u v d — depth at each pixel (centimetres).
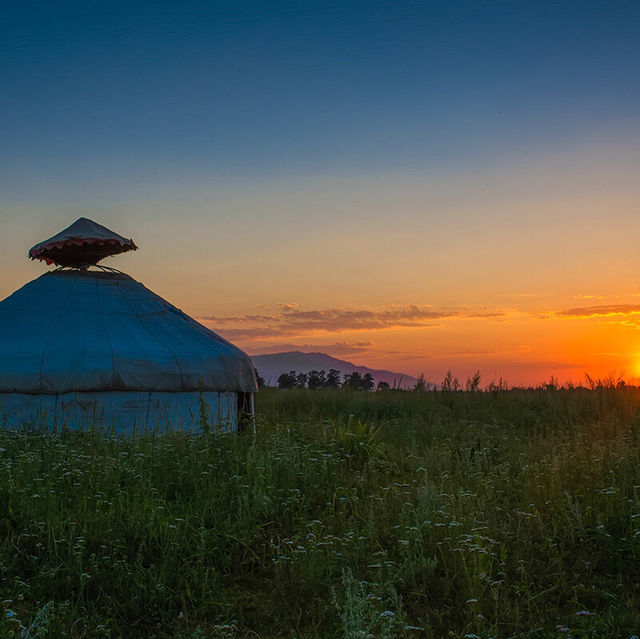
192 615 560
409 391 2069
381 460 1051
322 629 537
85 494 720
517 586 575
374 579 592
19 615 530
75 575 586
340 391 2128
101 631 516
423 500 718
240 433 1285
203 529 670
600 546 659
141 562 619
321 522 748
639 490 761
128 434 1251
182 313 1636
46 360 1300
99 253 1645
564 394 1814
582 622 519
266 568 645
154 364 1356
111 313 1485
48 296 1502
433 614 549
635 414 1443
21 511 674
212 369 1430
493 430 1368
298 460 932
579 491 783
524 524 701
